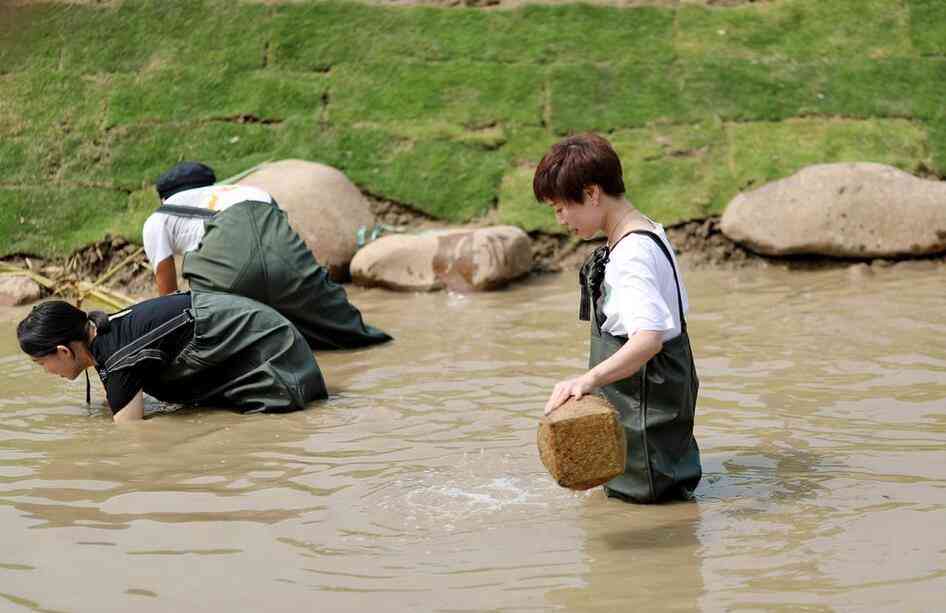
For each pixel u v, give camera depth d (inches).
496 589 151.0
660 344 162.9
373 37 418.0
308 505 184.4
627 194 379.2
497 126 399.5
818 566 154.5
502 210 382.3
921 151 384.2
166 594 152.9
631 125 396.5
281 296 282.5
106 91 408.5
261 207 288.4
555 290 347.9
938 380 242.2
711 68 406.0
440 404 240.5
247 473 200.8
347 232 366.0
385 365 273.9
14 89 409.7
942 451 200.1
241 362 242.5
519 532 170.6
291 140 398.6
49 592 154.6
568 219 172.7
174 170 293.3
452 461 203.8
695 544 163.5
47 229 383.9
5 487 196.4
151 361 235.5
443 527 173.5
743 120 395.2
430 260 349.4
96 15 422.9
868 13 415.2
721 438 211.9
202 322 239.8
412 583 153.7
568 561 159.0
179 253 289.7
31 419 237.9
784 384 244.5
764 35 414.3
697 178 382.3
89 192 390.6
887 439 207.6
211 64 413.4
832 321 294.4
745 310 311.0
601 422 158.9
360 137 398.6
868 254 351.6
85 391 258.7
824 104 397.1
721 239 370.3
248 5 423.8
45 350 229.0
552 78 406.0
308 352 247.4
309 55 414.6
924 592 145.3
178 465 206.4
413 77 409.4
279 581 155.7
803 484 186.4
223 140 399.2
